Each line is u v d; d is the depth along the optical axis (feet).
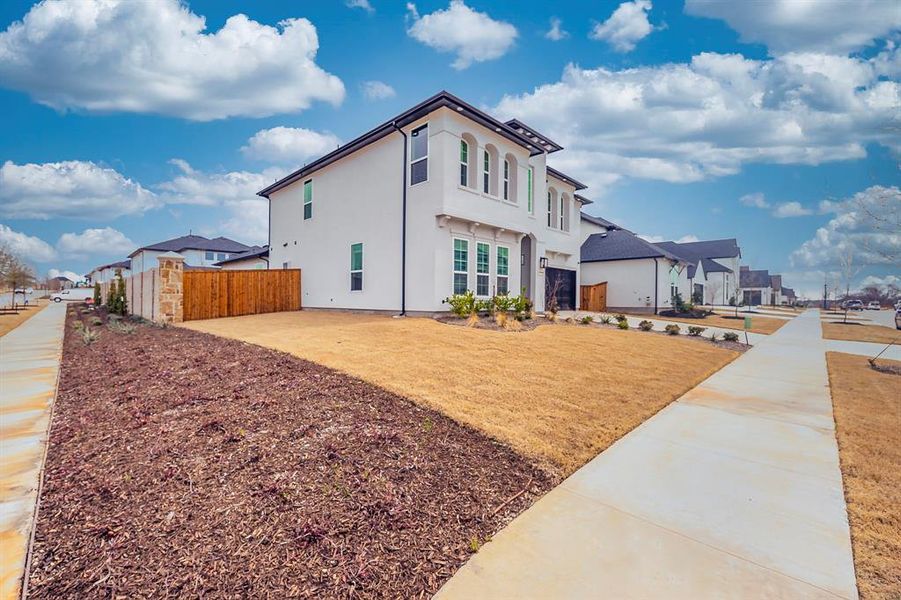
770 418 19.80
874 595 8.22
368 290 50.34
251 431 14.48
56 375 26.02
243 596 7.66
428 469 12.78
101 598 7.45
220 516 9.90
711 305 132.67
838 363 34.94
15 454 13.92
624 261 85.97
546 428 16.71
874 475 13.75
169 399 18.06
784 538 10.22
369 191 50.37
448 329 35.58
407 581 8.39
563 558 9.30
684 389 24.52
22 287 125.49
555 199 69.21
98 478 11.66
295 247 64.08
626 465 14.39
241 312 53.83
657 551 9.64
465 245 45.60
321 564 8.60
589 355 30.14
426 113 42.52
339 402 17.30
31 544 8.87
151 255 138.00
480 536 10.06
